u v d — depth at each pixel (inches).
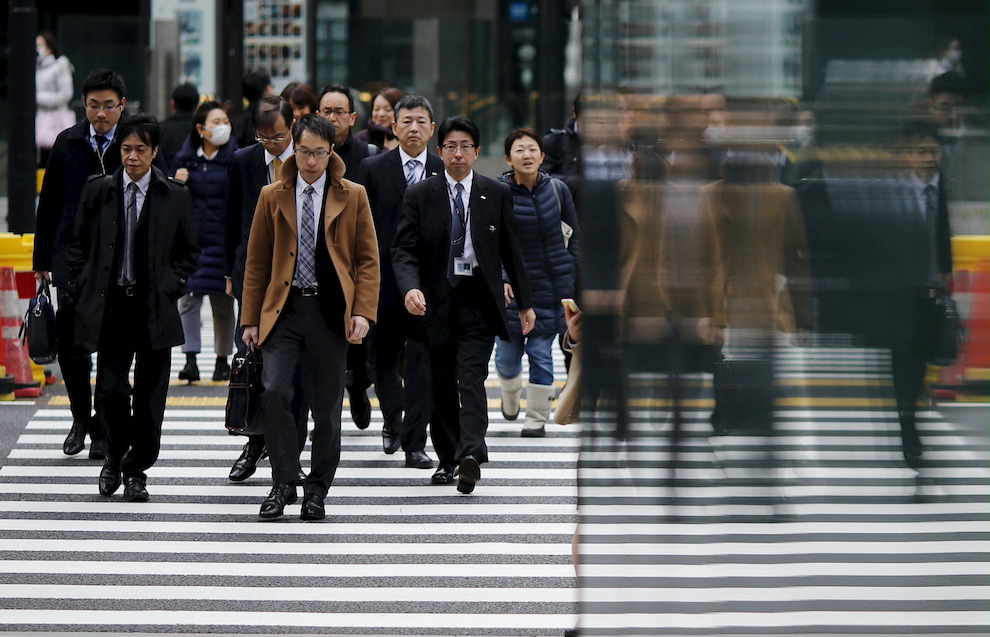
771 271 393.1
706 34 391.2
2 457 958.4
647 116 395.2
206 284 1213.1
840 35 384.5
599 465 406.9
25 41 1412.4
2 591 662.5
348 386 1013.8
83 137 927.7
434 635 597.9
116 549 738.8
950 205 381.4
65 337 933.8
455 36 2273.6
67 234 939.3
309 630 603.5
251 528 782.5
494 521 801.6
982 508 385.7
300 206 767.7
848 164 385.4
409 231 844.0
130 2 2266.2
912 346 386.0
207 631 601.3
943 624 391.5
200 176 1209.4
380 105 1274.6
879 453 390.9
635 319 401.4
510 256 856.3
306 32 2234.3
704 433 401.7
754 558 401.4
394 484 890.1
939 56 378.6
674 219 398.0
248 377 843.4
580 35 398.0
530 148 989.2
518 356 1054.4
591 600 408.2
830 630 397.7
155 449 841.5
